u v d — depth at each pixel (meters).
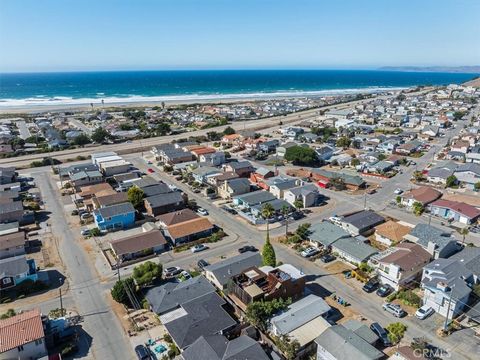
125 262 56.38
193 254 59.22
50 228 68.25
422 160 112.25
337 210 76.19
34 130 158.62
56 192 87.00
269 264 50.50
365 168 102.38
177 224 65.25
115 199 74.12
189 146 120.56
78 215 74.06
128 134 146.75
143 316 44.22
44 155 118.69
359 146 129.50
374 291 49.16
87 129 162.25
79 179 87.44
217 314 41.88
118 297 44.97
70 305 46.62
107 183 87.12
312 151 107.94
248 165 98.62
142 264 50.97
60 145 130.50
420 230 59.62
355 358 34.28
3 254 56.22
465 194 83.06
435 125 153.25
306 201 77.69
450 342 39.59
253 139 133.38
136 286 48.16
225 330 40.25
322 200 81.94
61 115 196.50
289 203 77.81
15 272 49.69
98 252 59.88
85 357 37.94
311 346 38.28
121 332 41.62
